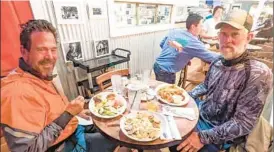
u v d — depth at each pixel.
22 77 0.87
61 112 0.99
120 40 2.69
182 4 3.51
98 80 1.54
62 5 1.94
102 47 2.46
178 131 0.94
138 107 1.16
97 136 1.19
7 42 0.64
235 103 1.11
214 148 1.10
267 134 0.99
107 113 1.07
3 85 0.77
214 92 1.25
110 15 2.40
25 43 0.84
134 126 0.95
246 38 1.07
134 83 1.42
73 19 2.07
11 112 0.76
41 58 0.89
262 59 1.22
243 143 1.08
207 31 2.95
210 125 1.25
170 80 2.19
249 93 1.02
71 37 2.12
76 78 2.24
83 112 1.24
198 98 1.47
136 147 0.87
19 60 0.86
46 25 0.91
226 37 1.08
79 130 1.15
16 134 0.76
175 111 1.11
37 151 0.81
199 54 1.95
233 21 1.03
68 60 2.14
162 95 1.29
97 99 1.24
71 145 1.06
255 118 1.01
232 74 1.13
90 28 2.27
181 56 2.04
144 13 2.91
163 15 3.27
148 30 3.06
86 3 2.14
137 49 3.04
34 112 0.84
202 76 2.34
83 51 2.28
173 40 2.04
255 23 1.09
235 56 1.11
